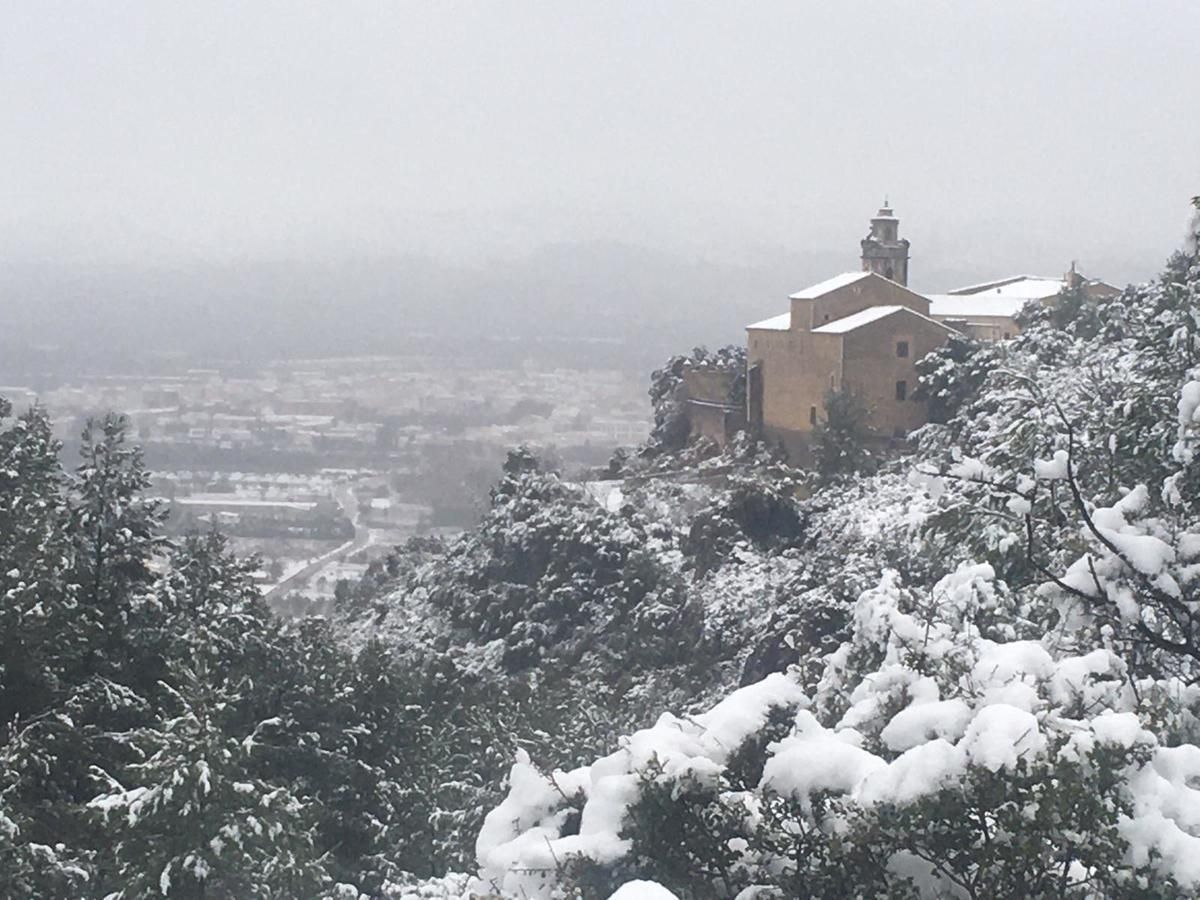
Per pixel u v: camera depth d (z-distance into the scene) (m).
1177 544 13.02
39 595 23.16
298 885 17.59
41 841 20.08
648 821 9.78
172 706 26.02
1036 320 75.19
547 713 33.69
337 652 32.97
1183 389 13.82
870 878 9.02
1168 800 8.54
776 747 9.60
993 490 15.46
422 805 27.86
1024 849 8.31
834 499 58.59
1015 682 9.63
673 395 91.44
